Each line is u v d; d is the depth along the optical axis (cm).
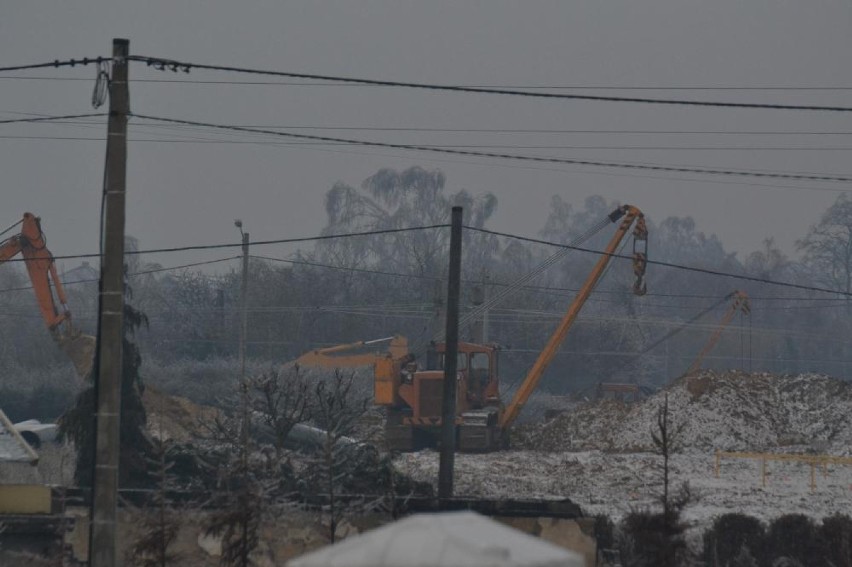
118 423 6259
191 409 17225
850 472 17925
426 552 2588
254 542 7219
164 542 7025
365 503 8112
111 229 6306
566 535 8019
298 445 14188
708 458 19900
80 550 7806
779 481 16900
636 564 7275
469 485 15175
